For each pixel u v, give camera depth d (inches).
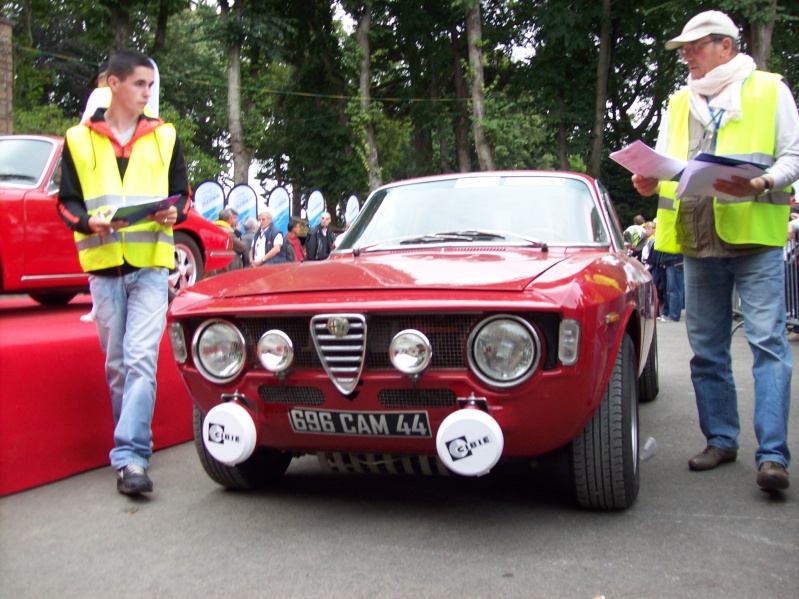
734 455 175.5
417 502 150.5
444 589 110.9
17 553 127.9
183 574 118.4
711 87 161.8
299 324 131.7
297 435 135.0
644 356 179.2
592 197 180.7
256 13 1224.2
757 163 154.9
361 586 112.6
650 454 182.1
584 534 131.3
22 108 1096.8
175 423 201.8
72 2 1135.0
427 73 1513.3
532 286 123.2
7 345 160.4
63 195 162.9
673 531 132.0
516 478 164.7
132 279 165.8
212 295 141.6
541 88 1264.8
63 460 171.3
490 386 121.8
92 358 179.3
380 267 142.9
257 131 1250.0
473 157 1705.2
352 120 1334.9
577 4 1226.0
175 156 172.1
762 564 117.9
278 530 136.6
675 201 167.6
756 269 157.5
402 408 126.4
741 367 309.9
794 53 1105.4
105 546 130.5
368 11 1326.3
